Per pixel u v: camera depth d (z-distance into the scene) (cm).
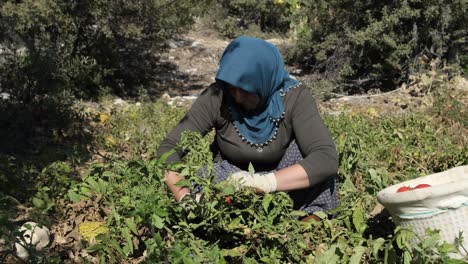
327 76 1126
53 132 650
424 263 271
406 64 1065
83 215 396
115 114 785
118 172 335
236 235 324
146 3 1012
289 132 350
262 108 342
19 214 415
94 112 777
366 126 643
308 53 1305
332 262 289
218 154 377
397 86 1077
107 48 1030
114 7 988
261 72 327
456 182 292
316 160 331
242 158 357
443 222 298
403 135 616
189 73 1308
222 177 346
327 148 336
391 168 516
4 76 704
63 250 357
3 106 673
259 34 1714
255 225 307
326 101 931
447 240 299
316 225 325
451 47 1054
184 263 271
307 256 311
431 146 571
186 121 356
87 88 1006
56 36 938
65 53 901
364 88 1123
